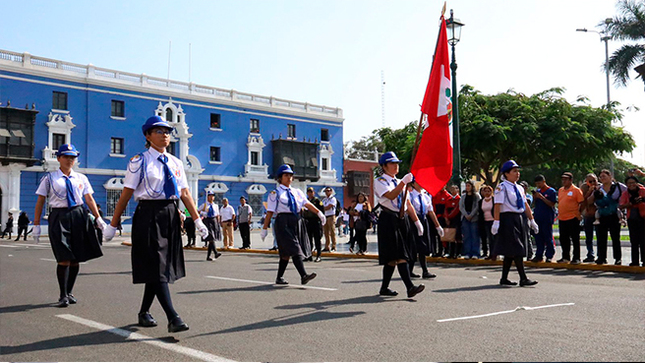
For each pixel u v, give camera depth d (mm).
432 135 7340
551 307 6527
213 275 10695
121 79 38906
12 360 4445
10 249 20453
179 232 5477
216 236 15695
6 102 34281
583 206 12141
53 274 10891
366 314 6148
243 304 6980
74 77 36781
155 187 5289
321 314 6188
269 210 8953
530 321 5672
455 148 16484
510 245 8586
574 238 12078
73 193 7113
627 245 17906
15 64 34594
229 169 44062
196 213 5555
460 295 7578
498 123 22016
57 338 5184
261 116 46062
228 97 44312
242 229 20141
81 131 37062
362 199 16984
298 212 8992
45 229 35281
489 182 25562
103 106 37969
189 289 8492
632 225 11000
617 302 6898
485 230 13555
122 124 38688
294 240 8773
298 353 4492
